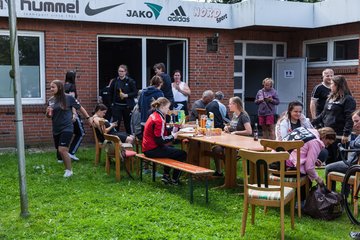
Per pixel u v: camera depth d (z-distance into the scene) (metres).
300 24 12.92
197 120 8.85
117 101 11.22
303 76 13.70
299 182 6.00
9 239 5.22
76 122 9.44
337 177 6.44
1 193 7.02
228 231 5.52
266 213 6.21
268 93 11.97
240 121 8.25
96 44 11.97
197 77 13.09
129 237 5.24
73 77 10.43
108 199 6.71
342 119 7.68
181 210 6.27
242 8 12.81
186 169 6.73
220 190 7.45
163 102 7.61
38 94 11.59
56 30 11.53
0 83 11.25
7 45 11.23
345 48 12.76
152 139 7.63
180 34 12.82
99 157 9.21
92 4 11.65
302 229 5.63
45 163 9.25
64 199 6.72
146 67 12.72
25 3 10.98
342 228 5.74
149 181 7.91
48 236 5.26
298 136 6.09
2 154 10.20
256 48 14.08
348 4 11.90
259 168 5.34
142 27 12.40
